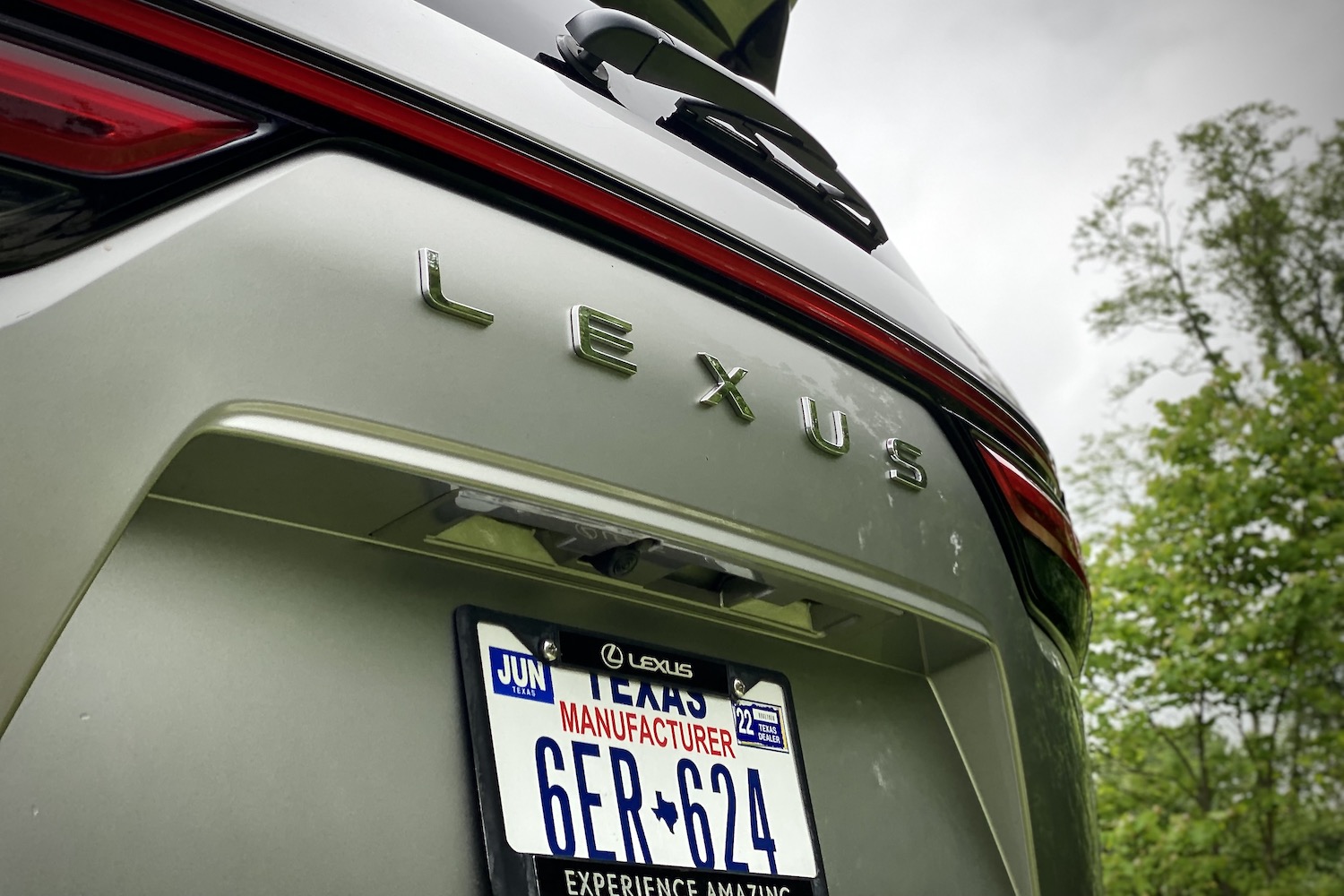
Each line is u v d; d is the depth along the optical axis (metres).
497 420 0.97
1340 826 9.90
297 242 0.88
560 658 1.09
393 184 0.96
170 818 0.81
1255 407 10.53
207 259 0.83
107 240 0.80
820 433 1.25
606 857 1.06
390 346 0.92
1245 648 9.45
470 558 1.06
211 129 0.86
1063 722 1.55
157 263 0.81
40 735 0.77
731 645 1.29
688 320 1.15
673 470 1.10
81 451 0.76
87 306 0.77
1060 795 1.50
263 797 0.86
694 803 1.16
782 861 1.21
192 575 0.88
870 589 1.28
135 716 0.82
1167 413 10.76
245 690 0.88
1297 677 9.55
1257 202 14.04
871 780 1.37
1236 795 9.88
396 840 0.93
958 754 1.49
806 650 1.37
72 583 0.75
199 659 0.86
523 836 1.00
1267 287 14.11
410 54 1.01
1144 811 9.58
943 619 1.38
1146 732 9.98
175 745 0.83
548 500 1.00
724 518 1.13
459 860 0.96
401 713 0.97
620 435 1.06
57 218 0.78
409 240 0.95
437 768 0.98
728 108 1.49
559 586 1.13
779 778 1.25
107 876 0.78
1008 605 1.49
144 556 0.86
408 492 0.95
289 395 0.86
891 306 1.45
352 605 0.97
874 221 1.72
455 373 0.95
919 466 1.38
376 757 0.94
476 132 1.02
